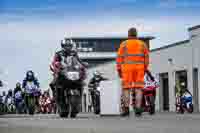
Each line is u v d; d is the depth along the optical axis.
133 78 14.27
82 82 15.68
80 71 15.59
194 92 34.75
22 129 8.38
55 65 15.62
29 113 23.89
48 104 34.22
